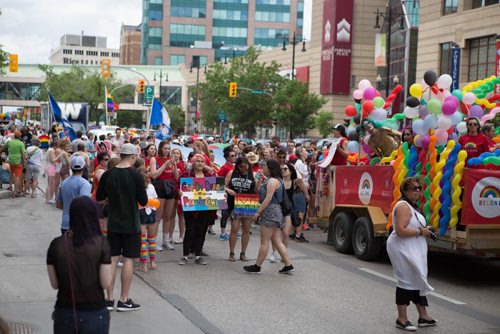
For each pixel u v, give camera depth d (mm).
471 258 14469
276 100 61719
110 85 106062
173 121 105875
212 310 9039
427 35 49844
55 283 5379
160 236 15391
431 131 11586
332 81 71375
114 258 8781
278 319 8703
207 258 12961
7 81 145375
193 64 134250
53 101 27344
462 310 9547
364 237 13352
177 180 13336
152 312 8820
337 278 11469
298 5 153875
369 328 8414
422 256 8305
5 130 38875
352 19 71125
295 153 17312
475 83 13211
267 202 11422
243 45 152500
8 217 18031
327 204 15094
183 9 150125
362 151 14102
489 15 42969
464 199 10906
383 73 68188
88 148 27156
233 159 14461
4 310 8594
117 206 8695
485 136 11523
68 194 9695
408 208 8227
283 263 12641
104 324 5379
